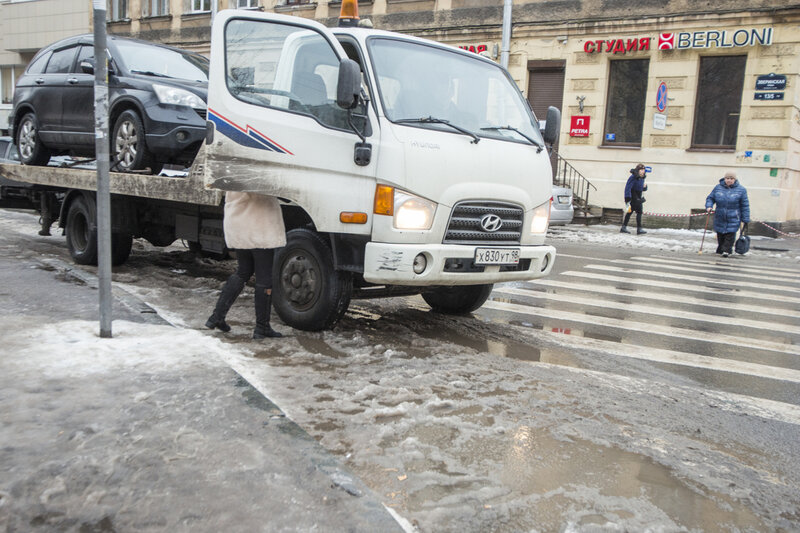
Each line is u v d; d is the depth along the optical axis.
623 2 20.14
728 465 3.63
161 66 8.31
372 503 2.84
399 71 5.54
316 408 3.97
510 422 3.99
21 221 13.44
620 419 4.20
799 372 5.65
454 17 22.98
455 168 5.36
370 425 3.77
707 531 2.92
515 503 3.01
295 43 5.46
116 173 7.52
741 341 6.69
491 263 5.60
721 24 18.84
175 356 4.52
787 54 18.19
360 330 6.10
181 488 2.88
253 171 5.27
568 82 21.23
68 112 8.46
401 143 5.15
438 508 2.92
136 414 3.58
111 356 4.42
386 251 5.11
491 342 6.03
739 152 19.02
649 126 20.17
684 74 19.56
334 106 5.29
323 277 5.57
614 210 20.73
